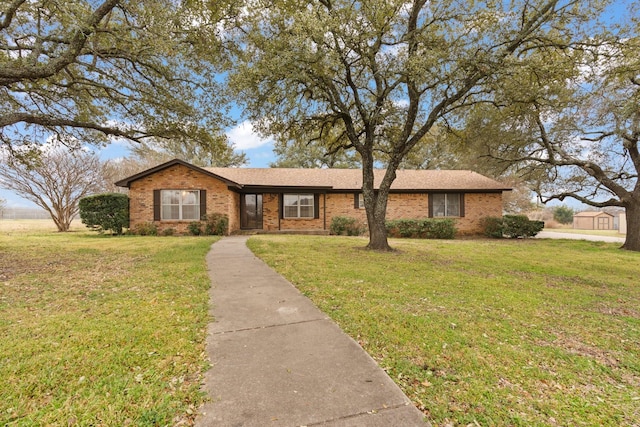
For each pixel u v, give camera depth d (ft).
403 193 54.60
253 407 6.75
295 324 11.59
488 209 55.16
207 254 27.09
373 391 7.43
